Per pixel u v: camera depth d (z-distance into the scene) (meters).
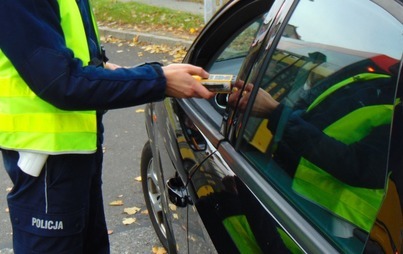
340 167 1.57
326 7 1.77
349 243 1.43
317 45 1.76
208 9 6.94
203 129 2.33
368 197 1.45
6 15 1.72
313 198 1.60
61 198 2.06
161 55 7.00
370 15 1.57
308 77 1.77
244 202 1.82
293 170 1.72
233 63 2.64
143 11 8.23
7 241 3.67
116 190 4.18
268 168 1.82
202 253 2.05
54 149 1.93
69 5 1.89
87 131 1.98
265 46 1.96
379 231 1.24
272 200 1.71
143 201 4.03
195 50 2.89
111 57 7.09
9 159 2.07
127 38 7.61
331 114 1.65
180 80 1.94
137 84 1.87
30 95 1.89
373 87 1.50
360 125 1.53
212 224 1.95
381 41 1.50
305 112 1.75
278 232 1.61
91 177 2.21
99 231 2.61
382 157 1.43
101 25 8.04
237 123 2.03
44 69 1.75
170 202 2.53
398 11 1.46
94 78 1.82
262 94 1.93
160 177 2.82
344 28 1.67
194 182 2.20
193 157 2.28
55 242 2.12
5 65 1.86
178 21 7.73
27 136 1.92
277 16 1.95
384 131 1.44
